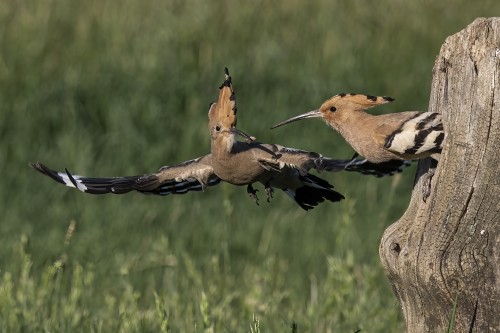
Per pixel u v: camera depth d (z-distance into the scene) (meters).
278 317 10.26
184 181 8.31
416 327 7.54
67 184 8.05
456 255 7.11
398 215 14.34
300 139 15.59
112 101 15.85
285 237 13.70
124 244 13.02
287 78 16.69
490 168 6.96
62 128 15.66
